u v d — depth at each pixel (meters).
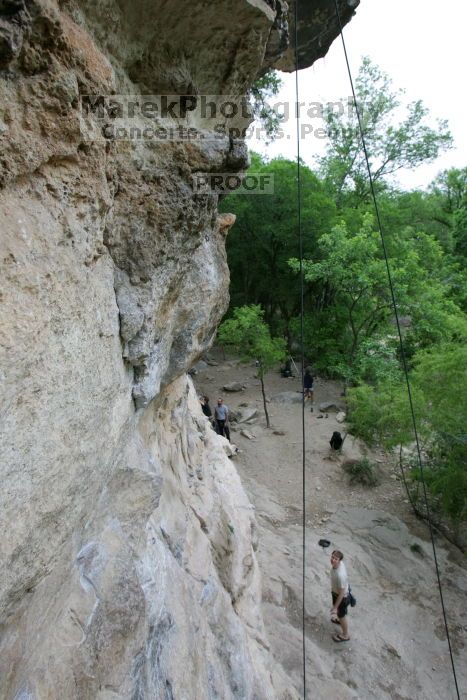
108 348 2.25
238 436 11.06
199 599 3.63
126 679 2.37
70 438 1.88
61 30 1.49
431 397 8.00
